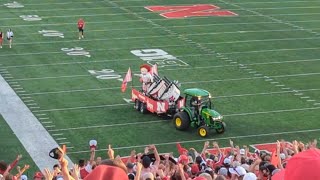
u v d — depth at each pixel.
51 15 63.09
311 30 59.16
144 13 64.75
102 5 68.00
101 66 46.91
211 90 41.78
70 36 55.44
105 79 43.59
